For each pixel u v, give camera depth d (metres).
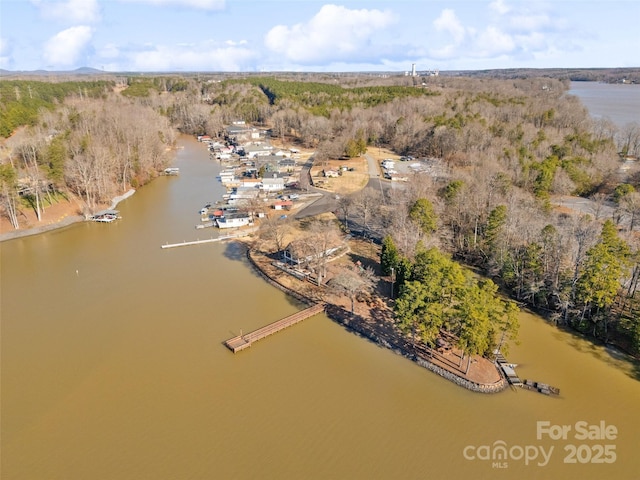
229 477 44.47
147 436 49.62
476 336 54.34
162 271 89.75
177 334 68.25
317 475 44.69
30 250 101.00
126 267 91.75
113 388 56.94
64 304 77.25
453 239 93.50
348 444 48.31
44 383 57.94
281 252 95.38
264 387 56.84
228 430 50.25
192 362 61.78
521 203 95.81
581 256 72.06
